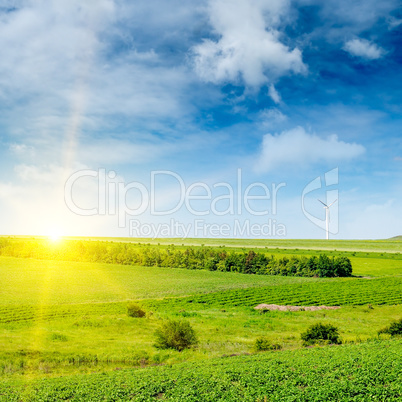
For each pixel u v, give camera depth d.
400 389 22.11
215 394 22.59
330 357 30.89
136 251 161.50
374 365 26.83
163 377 26.81
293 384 23.91
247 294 91.31
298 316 66.12
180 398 22.16
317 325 44.84
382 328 51.34
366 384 23.41
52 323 55.50
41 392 24.25
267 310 71.00
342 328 54.50
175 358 36.75
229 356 36.50
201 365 31.16
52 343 42.09
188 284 110.06
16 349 38.34
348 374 25.39
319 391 22.09
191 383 24.98
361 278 124.12
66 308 71.50
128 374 29.09
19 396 23.75
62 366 34.62
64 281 111.75
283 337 47.47
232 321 59.12
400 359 28.41
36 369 33.44
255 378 25.11
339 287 101.69
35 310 68.62
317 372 26.16
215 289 101.56
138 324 54.91
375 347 35.44
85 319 58.12
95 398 22.78
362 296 88.12
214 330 51.50
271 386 23.45
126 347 41.41
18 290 96.44
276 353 35.78
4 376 30.70
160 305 78.44
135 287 104.81
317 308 74.69
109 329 51.16
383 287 101.06
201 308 75.50
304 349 37.78
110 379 27.22
